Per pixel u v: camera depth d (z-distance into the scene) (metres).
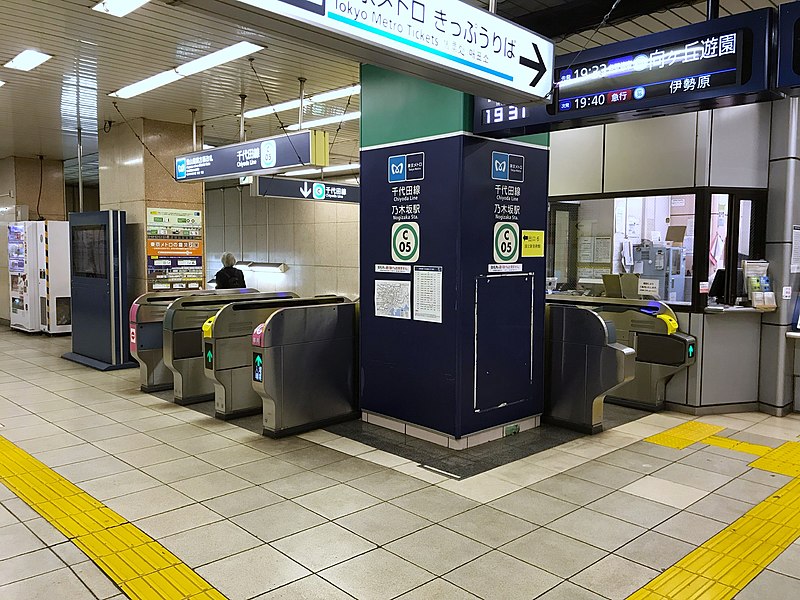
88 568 3.13
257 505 3.92
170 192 9.19
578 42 6.46
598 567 3.17
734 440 5.36
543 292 5.64
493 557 3.26
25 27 5.55
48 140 10.95
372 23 2.40
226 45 6.05
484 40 2.89
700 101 3.29
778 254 6.21
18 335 11.55
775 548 3.39
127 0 4.96
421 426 5.30
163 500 3.99
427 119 5.00
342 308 5.85
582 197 7.04
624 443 5.27
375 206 5.50
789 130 6.12
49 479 4.36
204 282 9.55
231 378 5.96
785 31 3.01
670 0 4.84
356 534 3.52
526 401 5.58
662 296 6.67
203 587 2.96
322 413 5.71
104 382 7.64
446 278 4.95
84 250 8.82
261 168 6.29
